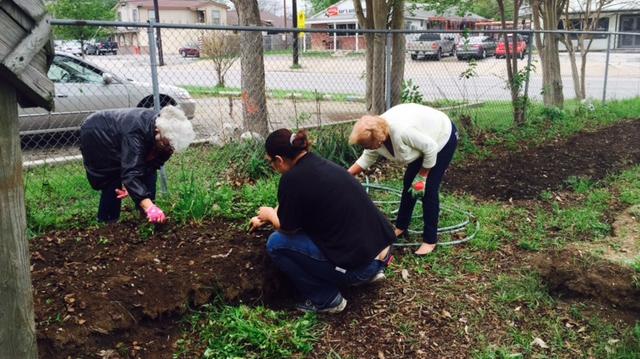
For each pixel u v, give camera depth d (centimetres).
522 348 342
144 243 400
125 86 830
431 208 446
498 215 551
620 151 819
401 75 841
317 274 351
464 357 331
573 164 736
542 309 386
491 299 393
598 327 364
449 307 380
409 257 450
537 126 945
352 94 1095
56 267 359
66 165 676
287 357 319
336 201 339
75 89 775
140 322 327
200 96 961
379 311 371
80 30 684
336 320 360
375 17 801
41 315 304
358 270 352
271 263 382
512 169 701
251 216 464
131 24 505
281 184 338
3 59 179
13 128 195
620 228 534
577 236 513
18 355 212
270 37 1276
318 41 1123
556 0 1112
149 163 422
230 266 374
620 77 2202
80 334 301
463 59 1084
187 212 449
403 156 412
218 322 337
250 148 664
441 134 427
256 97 741
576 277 405
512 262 456
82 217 486
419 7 1156
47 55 201
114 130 407
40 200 534
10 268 203
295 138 336
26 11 184
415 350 335
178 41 1081
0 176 194
